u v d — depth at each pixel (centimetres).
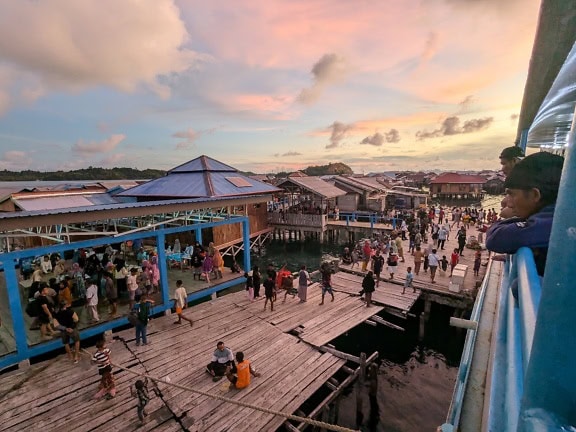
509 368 128
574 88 102
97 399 874
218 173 2639
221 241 2528
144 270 1502
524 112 406
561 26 289
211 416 828
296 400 887
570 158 60
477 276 1792
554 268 59
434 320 1705
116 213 1192
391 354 1479
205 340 1176
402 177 11700
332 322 1324
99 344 873
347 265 2139
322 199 3388
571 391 55
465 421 262
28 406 846
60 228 1523
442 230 2450
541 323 61
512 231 162
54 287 1250
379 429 1065
